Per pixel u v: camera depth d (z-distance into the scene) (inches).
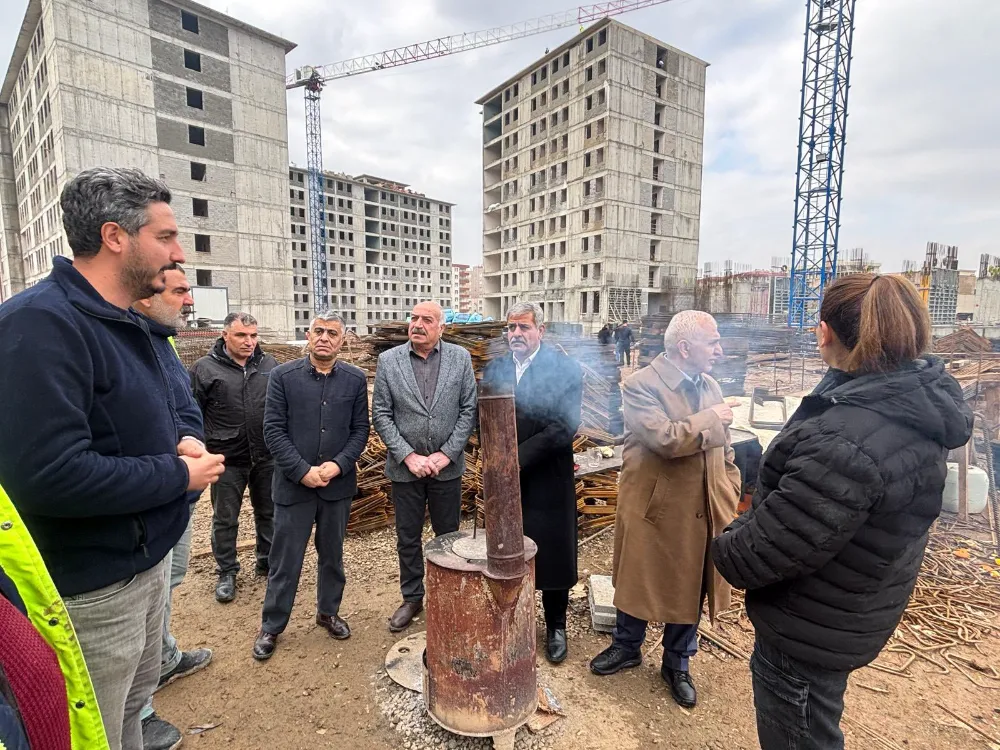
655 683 95.7
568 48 1617.9
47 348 46.8
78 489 47.4
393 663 98.7
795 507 49.0
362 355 422.3
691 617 87.3
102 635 54.2
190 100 1208.8
